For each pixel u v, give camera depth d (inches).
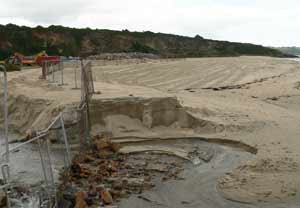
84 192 466.3
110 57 2176.4
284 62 2041.1
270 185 514.0
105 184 517.0
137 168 583.2
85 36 2792.8
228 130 754.2
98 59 2060.8
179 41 3284.9
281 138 714.2
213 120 787.4
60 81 1075.9
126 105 761.0
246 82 1348.4
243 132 747.4
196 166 599.5
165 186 520.1
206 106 884.6
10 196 436.5
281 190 498.0
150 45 3056.1
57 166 558.3
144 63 1754.4
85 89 708.7
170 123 773.9
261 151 648.4
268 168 571.8
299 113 925.8
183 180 542.3
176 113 780.0
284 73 1614.2
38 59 1401.3
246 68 1697.8
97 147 650.2
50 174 471.2
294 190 496.1
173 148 677.9
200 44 3353.8
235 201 476.1
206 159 625.3
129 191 500.1
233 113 860.6
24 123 799.7
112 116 748.6
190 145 697.0
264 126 783.7
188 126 775.1
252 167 581.0
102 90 884.6
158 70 1533.0
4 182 381.7
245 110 904.3
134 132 735.1
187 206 464.8
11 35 2485.2
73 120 666.8
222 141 712.4
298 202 467.5
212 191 506.3
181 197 488.1
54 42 2593.5
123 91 883.4
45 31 2632.9
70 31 2773.1
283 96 1119.0
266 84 1304.1
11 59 1861.5
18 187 467.5
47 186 428.8
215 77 1440.7
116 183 520.4
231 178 545.0
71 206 443.5
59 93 848.9
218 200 480.1
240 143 696.4
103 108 747.4
